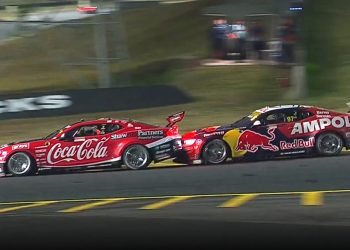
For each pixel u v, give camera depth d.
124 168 24.02
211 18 52.72
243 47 42.66
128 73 44.41
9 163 22.67
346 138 23.34
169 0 60.38
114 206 14.93
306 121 23.28
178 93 35.38
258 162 22.94
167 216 12.95
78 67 46.47
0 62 50.16
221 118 32.44
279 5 40.62
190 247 9.89
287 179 18.58
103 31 42.06
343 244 9.85
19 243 10.52
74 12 47.12
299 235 10.58
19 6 44.47
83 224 12.27
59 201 16.50
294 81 38.00
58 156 22.81
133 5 50.72
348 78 39.59
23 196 17.88
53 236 11.02
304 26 47.12
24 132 30.45
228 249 9.73
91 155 22.98
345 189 16.34
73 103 33.19
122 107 33.84
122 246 10.09
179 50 49.38
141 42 52.59
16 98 32.84
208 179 19.38
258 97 36.75
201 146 23.02
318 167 20.59
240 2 43.09
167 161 25.94
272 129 23.06
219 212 13.24
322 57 43.03
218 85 39.22
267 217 12.43
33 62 49.69
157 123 31.34
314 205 13.83
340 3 52.06
